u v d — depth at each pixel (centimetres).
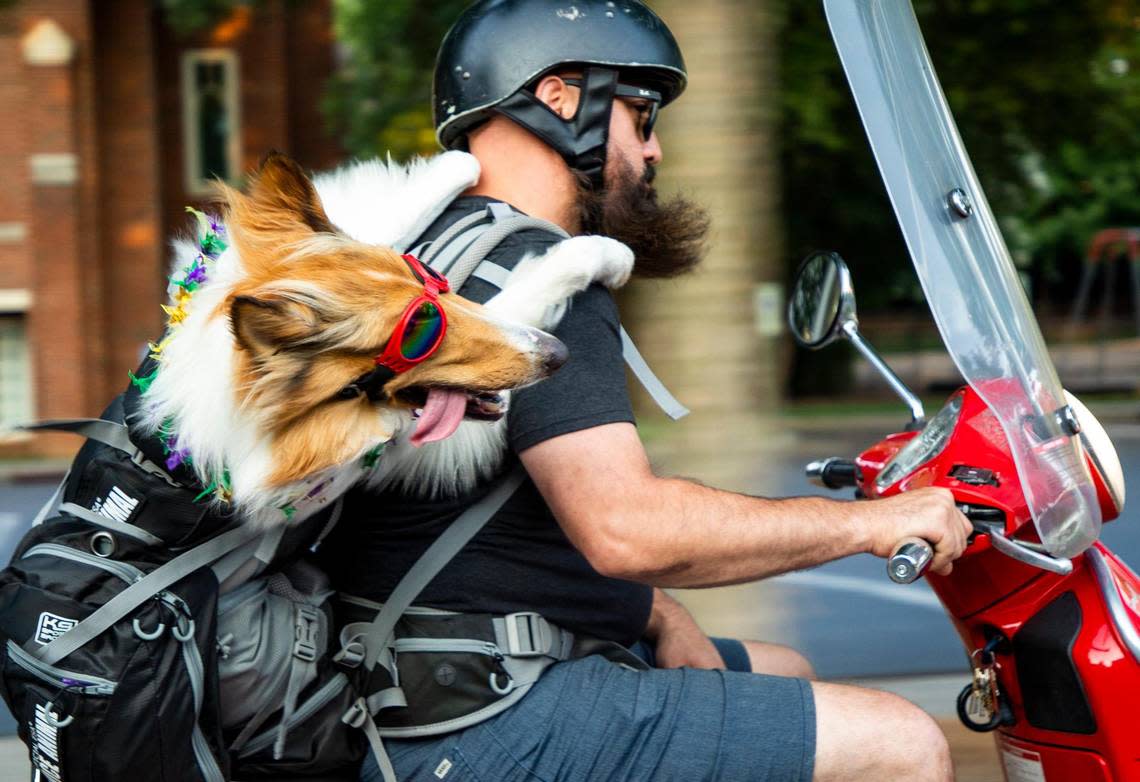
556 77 224
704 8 304
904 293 2084
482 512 206
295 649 199
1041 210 2827
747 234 309
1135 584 223
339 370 184
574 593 212
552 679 206
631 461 198
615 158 229
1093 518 208
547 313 202
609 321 208
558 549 211
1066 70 1523
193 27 1466
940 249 216
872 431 1631
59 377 1933
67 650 181
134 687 181
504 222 213
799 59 1348
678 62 232
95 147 1944
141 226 1989
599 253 205
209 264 200
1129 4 1471
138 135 1978
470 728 204
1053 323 3278
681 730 202
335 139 2116
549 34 221
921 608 688
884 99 218
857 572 794
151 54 1980
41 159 1911
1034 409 212
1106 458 220
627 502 195
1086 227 2877
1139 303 2128
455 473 203
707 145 306
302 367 181
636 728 201
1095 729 216
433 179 222
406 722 205
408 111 1430
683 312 307
